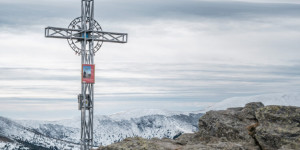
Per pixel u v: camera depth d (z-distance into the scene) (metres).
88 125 79.19
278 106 22.67
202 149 20.11
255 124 24.70
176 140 25.67
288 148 20.09
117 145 20.64
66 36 77.81
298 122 21.59
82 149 79.19
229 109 27.52
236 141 24.14
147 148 20.23
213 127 26.08
